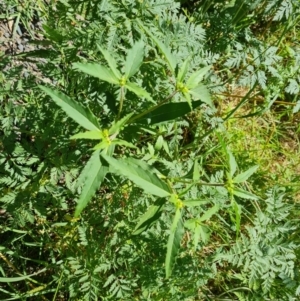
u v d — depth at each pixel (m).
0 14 0.84
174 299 0.68
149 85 0.66
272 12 0.89
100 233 0.71
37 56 0.73
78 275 0.66
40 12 0.81
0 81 0.64
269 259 0.70
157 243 0.65
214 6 0.91
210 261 0.71
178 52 0.67
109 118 0.63
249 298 0.81
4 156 0.62
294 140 1.01
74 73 0.63
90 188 0.44
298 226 0.85
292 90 0.80
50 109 0.63
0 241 0.76
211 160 0.89
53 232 0.76
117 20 0.63
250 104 0.98
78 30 0.63
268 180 0.92
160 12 0.65
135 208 0.67
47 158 0.63
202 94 0.49
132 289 0.69
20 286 0.76
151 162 0.67
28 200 0.64
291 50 0.82
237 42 0.80
